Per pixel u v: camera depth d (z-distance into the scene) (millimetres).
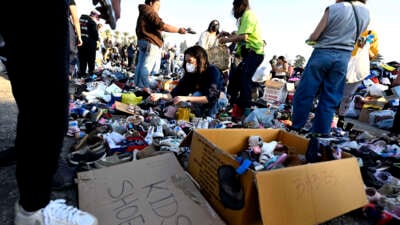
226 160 994
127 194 1010
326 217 1011
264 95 5383
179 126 2135
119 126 1935
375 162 1799
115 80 4352
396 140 2410
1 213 923
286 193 901
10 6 585
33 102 656
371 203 1241
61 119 711
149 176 1108
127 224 893
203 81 2645
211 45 4305
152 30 3797
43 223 765
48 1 623
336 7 2117
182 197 1031
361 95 4613
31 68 635
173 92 2838
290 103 5109
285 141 1615
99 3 764
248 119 2746
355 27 2131
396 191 1405
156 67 4121
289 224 883
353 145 2096
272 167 1229
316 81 2312
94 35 5039
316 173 1018
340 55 2164
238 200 913
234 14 3010
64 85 704
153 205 978
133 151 1483
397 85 3936
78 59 4965
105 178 1068
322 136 2328
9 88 3094
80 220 823
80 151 1362
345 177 1126
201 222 932
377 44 3074
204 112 2686
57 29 656
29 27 611
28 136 672
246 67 2973
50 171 733
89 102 2871
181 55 13844
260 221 943
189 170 1259
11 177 1158
